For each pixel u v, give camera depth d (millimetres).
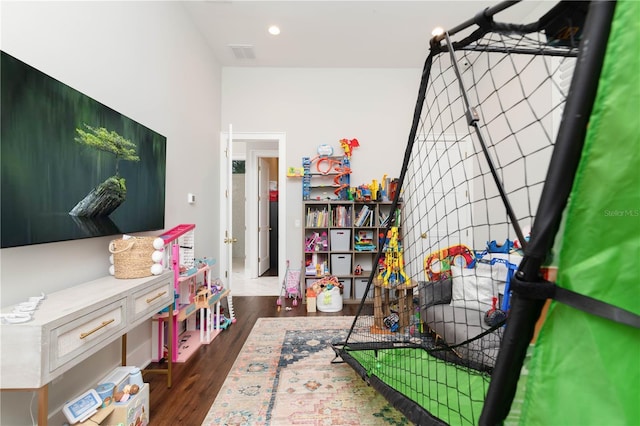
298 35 3389
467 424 1167
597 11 501
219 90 3977
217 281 3141
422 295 2621
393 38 3459
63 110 1361
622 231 487
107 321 1295
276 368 2117
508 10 2865
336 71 4141
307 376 2008
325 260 3986
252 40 3479
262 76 4090
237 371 2076
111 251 1665
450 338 2047
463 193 4027
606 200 496
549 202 538
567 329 528
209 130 3592
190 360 2250
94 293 1369
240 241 7527
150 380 1966
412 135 1297
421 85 1224
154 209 2154
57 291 1404
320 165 4090
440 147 4086
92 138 1541
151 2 2266
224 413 1622
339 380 1958
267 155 5500
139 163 1969
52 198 1299
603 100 491
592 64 500
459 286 2412
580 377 504
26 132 1174
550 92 2596
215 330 2799
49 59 1376
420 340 2443
